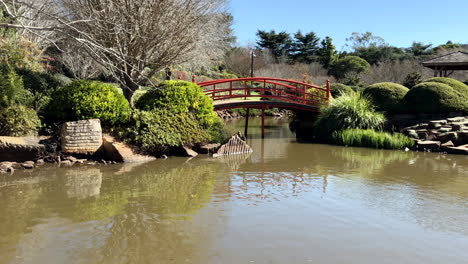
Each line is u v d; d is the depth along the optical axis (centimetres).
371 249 399
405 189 648
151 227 450
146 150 912
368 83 3133
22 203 534
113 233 429
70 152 838
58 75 1436
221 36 1362
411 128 1193
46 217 479
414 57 3962
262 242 411
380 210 531
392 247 406
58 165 798
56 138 848
